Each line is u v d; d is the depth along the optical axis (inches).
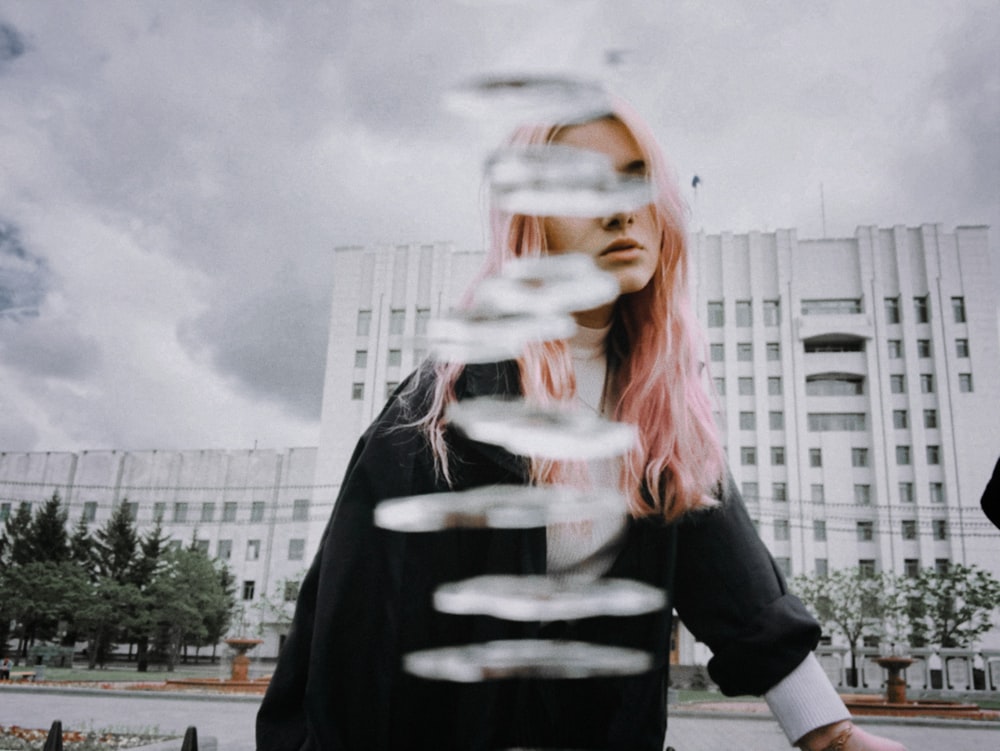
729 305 1841.8
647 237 34.2
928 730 731.4
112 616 1583.4
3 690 875.4
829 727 37.6
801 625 38.0
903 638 1459.2
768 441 1761.8
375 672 31.6
